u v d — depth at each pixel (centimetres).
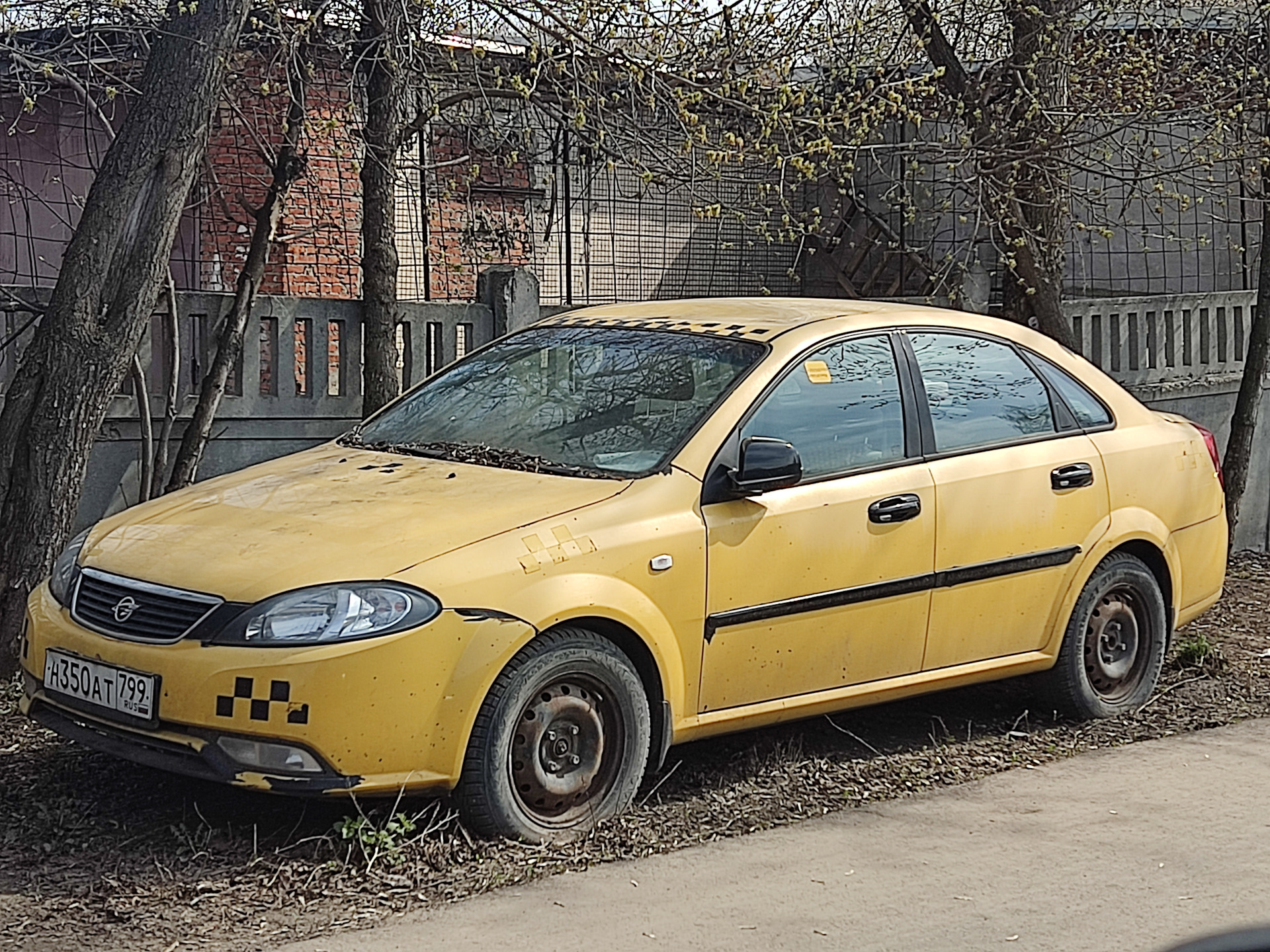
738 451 553
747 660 550
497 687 485
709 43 844
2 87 905
